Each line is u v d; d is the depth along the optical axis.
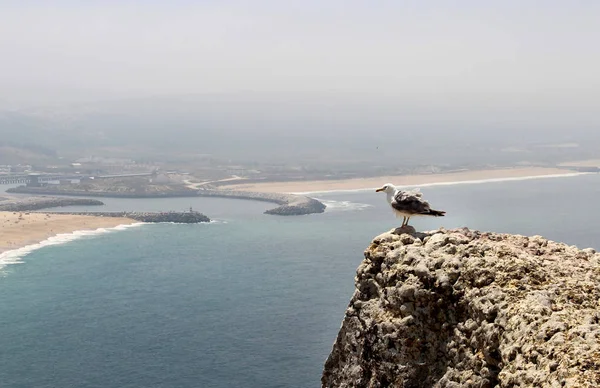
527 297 22.73
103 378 89.31
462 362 23.84
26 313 123.31
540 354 20.50
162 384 86.75
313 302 128.75
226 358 96.12
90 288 144.25
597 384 18.44
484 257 25.19
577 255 26.19
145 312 123.00
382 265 27.78
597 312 21.53
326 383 29.39
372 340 26.73
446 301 25.28
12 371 92.38
